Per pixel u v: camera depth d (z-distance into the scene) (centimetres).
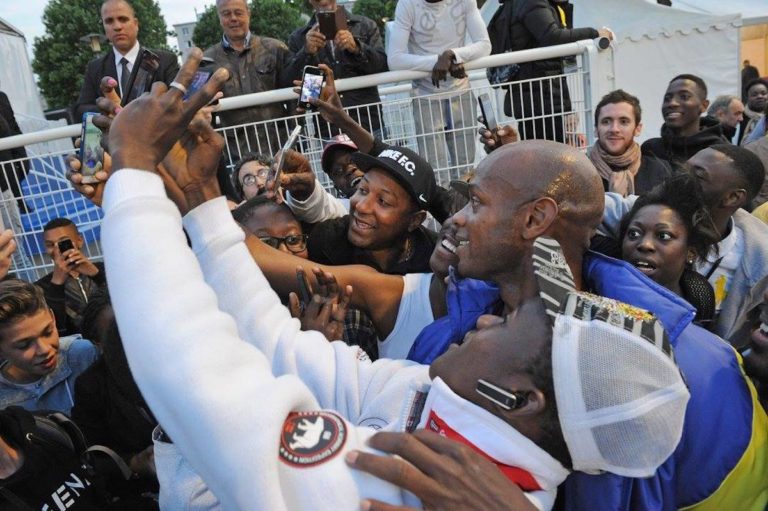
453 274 147
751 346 151
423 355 149
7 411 198
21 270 393
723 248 243
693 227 185
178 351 85
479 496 87
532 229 112
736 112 743
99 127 131
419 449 89
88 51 3109
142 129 98
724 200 235
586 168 116
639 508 108
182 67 101
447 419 98
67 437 206
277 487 83
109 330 206
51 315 249
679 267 183
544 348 92
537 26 440
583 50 402
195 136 117
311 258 254
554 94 425
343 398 129
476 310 138
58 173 406
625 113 340
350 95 438
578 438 90
